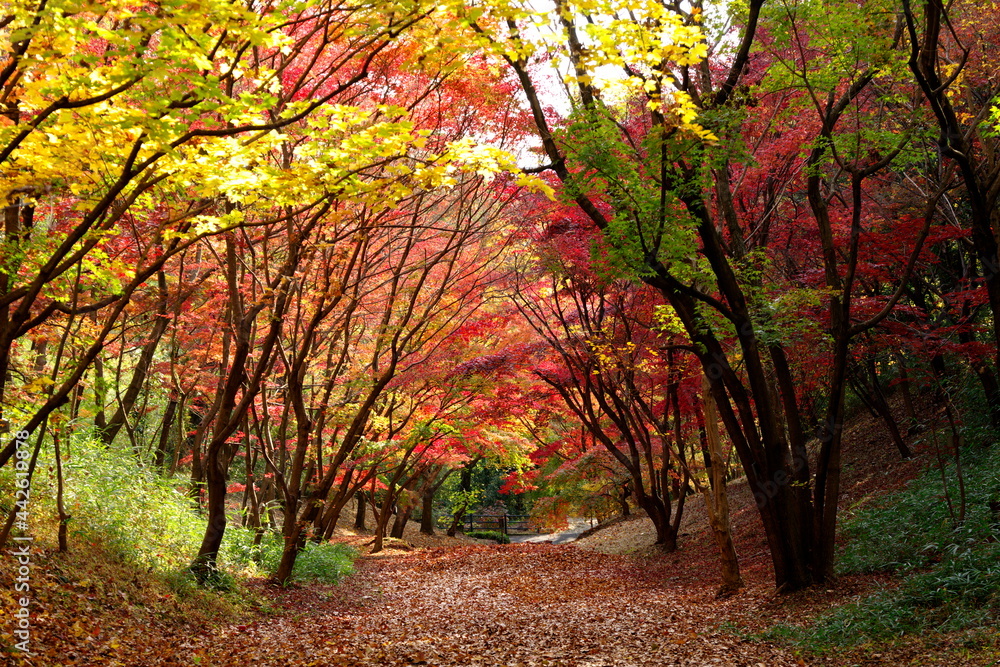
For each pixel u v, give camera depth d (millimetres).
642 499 17297
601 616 10516
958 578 7711
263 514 15070
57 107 4387
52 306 5098
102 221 5246
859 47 8320
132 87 4781
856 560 10133
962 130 10703
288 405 14289
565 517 24984
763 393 9617
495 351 16281
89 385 9266
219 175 5328
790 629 8219
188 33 4305
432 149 10328
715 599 11086
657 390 17969
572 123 8195
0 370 4863
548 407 19609
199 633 7965
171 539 10445
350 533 23828
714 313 9367
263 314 12703
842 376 9453
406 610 11828
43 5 4145
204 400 16297
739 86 9094
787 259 13344
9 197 5395
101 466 10391
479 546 22547
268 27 4895
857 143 9008
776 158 11391
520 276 14469
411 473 24781
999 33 11102
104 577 7988
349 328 15914
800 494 9773
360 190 5723
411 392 15891
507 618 10766
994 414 12734
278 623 9477
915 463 13570
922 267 12992
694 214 8844
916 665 6219
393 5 5180
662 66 7762
